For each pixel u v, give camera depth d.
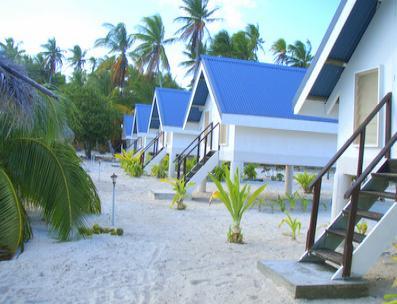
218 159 17.38
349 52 8.70
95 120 39.28
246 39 47.19
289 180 19.08
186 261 7.45
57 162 8.28
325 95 9.58
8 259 7.12
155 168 26.19
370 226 11.23
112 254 7.63
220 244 8.90
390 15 7.83
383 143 7.81
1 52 6.02
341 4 8.07
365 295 5.81
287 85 18.47
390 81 7.73
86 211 8.96
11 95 5.32
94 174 25.33
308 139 17.38
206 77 18.36
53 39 61.66
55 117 8.17
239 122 15.86
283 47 54.88
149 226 10.52
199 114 21.72
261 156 16.77
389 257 7.94
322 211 14.79
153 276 6.53
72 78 58.22
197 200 16.09
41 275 6.36
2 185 7.59
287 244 9.12
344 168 8.80
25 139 8.21
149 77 50.47
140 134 38.44
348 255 5.90
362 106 8.59
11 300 5.38
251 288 6.05
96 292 5.76
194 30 44.97
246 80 18.05
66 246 7.93
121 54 52.53
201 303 5.48
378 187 7.04
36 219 10.17
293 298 5.61
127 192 17.52
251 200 9.13
